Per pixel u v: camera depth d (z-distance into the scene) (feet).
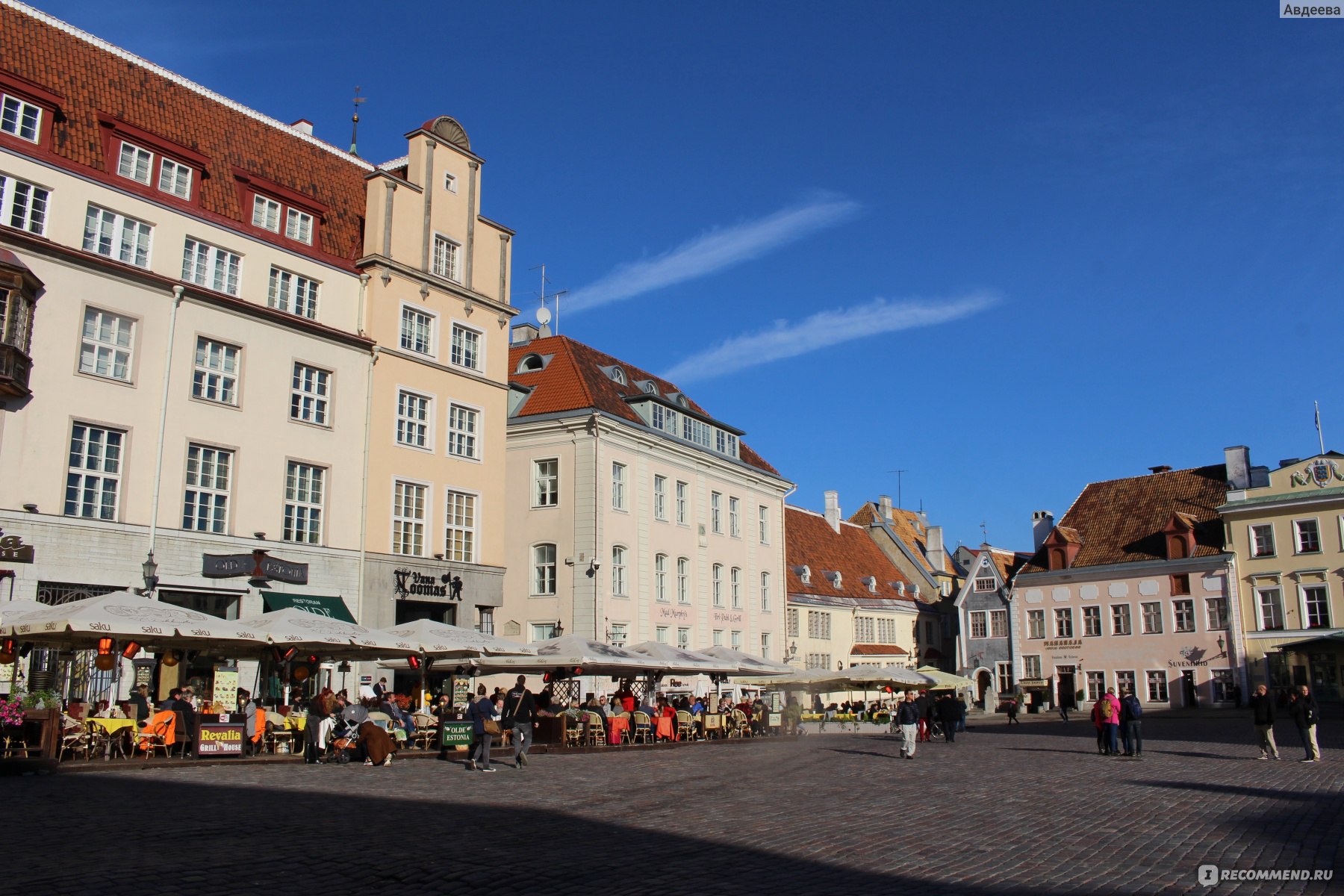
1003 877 37.19
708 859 40.34
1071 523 238.07
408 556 116.47
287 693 101.14
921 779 73.72
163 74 109.29
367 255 117.70
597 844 43.70
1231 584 206.28
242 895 32.99
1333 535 196.44
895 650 237.04
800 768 83.10
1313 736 88.38
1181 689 209.97
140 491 93.45
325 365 111.14
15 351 83.76
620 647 116.88
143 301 95.66
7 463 84.74
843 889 34.83
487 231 132.57
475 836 45.14
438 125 126.93
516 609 151.43
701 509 176.86
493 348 131.23
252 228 106.83
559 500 151.23
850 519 293.02
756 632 188.96
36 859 37.04
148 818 47.50
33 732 68.85
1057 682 226.38
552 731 100.58
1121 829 48.60
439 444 122.42
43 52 97.35
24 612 74.95
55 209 90.53
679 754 97.45
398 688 122.52
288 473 106.73
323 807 53.16
